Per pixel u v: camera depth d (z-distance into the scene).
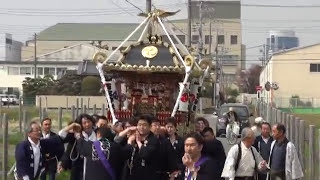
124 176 10.41
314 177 15.09
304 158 16.50
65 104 61.62
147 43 17.66
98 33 120.19
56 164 12.71
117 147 10.20
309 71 85.94
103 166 10.14
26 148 11.92
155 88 17.53
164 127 12.78
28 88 70.25
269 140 13.12
